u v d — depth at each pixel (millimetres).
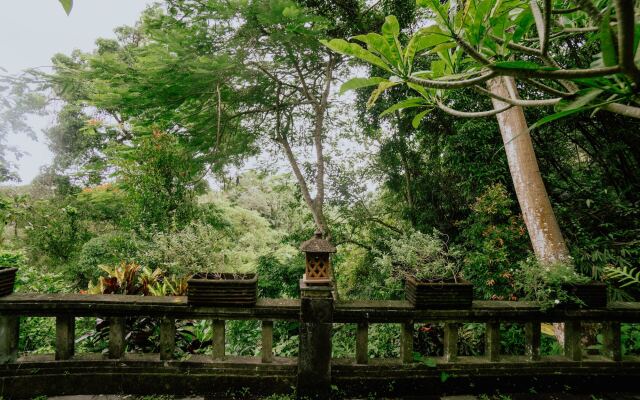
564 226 5090
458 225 6281
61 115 10391
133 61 4793
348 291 8547
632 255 4434
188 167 6336
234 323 4242
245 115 6555
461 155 5781
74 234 8648
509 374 2555
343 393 2479
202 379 2457
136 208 6699
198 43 4410
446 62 1342
